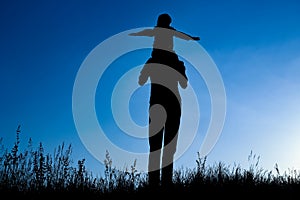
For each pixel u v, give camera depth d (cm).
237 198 660
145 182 700
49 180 723
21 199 681
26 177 731
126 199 660
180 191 668
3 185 702
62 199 678
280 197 669
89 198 675
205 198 656
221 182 696
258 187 692
